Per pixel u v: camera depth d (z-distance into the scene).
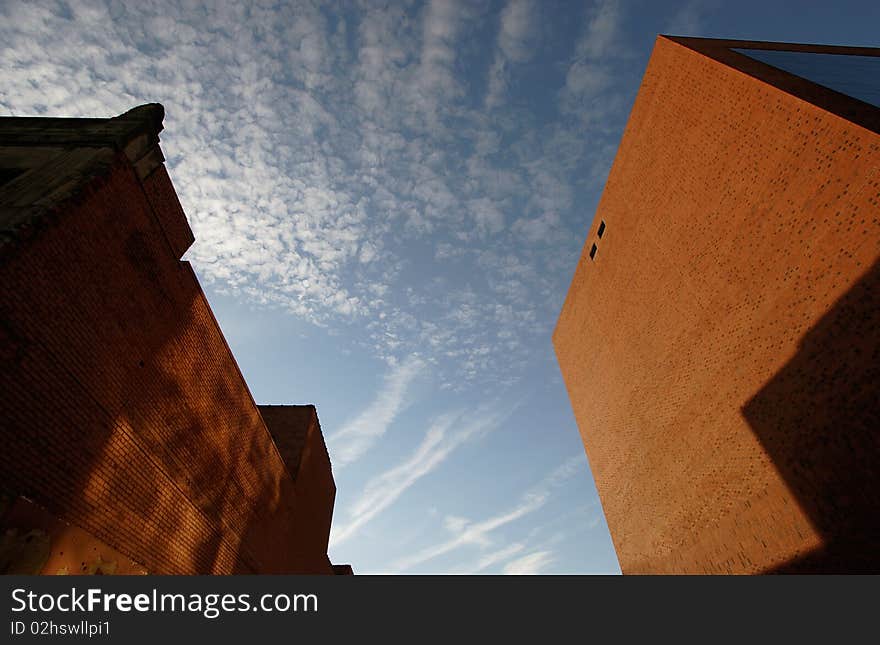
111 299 7.06
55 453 5.95
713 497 14.94
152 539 7.91
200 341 9.80
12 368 5.34
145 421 7.89
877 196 9.32
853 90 12.02
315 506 18.86
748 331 13.08
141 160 7.98
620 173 20.48
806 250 11.02
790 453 11.68
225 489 10.81
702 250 15.00
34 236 5.64
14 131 7.94
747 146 12.87
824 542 10.76
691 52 15.34
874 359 9.44
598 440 24.09
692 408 15.88
